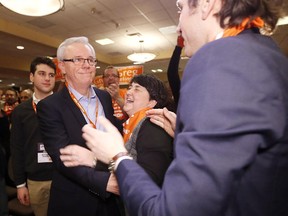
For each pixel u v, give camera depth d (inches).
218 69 15.9
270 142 15.5
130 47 295.1
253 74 15.6
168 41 271.4
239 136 14.3
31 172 76.6
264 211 16.4
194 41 21.5
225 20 19.3
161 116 38.9
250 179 16.0
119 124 60.0
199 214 13.9
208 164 13.9
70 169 41.3
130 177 19.3
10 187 101.9
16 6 110.0
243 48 16.6
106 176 37.4
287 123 16.1
